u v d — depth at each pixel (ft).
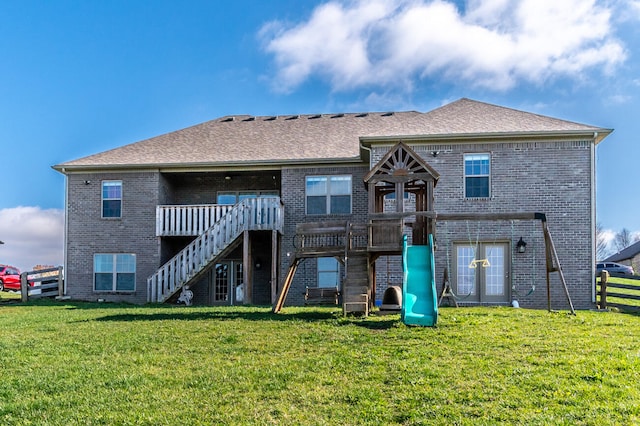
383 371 25.91
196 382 24.84
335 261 67.51
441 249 60.75
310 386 24.07
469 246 60.59
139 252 71.15
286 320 40.52
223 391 23.68
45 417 21.02
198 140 78.33
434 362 27.17
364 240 63.87
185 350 31.01
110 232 72.08
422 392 22.80
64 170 72.90
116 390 23.98
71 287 72.18
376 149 62.03
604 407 20.59
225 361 28.40
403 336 33.30
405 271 40.81
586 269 58.49
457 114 66.95
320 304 63.77
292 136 76.74
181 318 43.29
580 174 59.62
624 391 22.30
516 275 59.31
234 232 66.03
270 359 28.60
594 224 58.90
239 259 75.25
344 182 68.74
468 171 61.21
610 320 40.60
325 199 68.69
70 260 72.54
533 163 60.34
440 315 42.29
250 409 21.62
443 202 60.90
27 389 24.25
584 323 38.60
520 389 22.89
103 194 73.00
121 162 72.18
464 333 33.99
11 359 29.37
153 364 28.09
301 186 69.21
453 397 22.17
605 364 25.99
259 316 43.55
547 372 25.03
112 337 34.94
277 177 76.13
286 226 68.85
